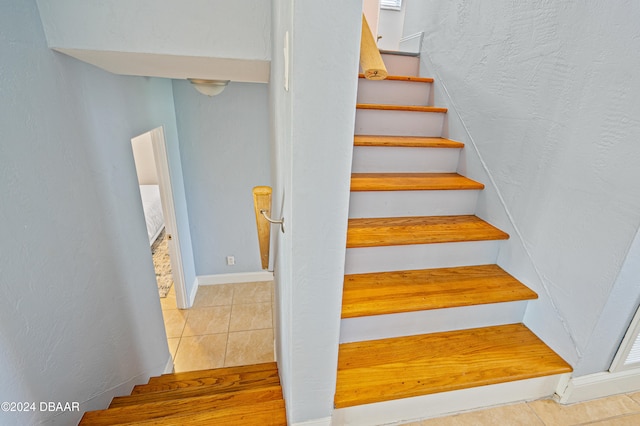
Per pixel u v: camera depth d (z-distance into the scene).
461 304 1.40
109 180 1.55
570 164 1.23
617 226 1.08
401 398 1.21
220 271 3.46
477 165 1.80
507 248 1.60
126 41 1.18
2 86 0.92
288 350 1.13
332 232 0.86
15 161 0.97
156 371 2.17
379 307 1.34
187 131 2.83
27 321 1.02
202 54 1.24
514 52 1.49
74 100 1.27
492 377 1.25
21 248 1.00
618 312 1.20
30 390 1.03
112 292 1.58
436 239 1.54
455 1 1.96
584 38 1.14
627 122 1.02
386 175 1.89
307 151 0.76
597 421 1.30
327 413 1.16
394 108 2.06
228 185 3.08
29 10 1.03
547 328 1.40
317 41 0.67
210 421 1.24
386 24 4.02
